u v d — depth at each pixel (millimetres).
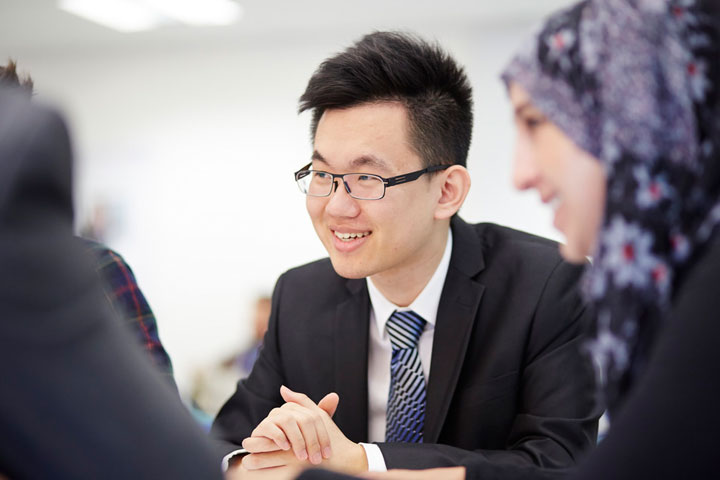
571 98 702
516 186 766
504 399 1300
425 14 4562
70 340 544
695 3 684
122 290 1100
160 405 584
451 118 1247
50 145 561
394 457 1176
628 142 668
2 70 1073
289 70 5184
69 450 540
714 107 662
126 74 5531
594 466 632
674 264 669
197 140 5387
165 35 5082
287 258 5234
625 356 688
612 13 688
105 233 5508
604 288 699
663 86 666
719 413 566
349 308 1426
